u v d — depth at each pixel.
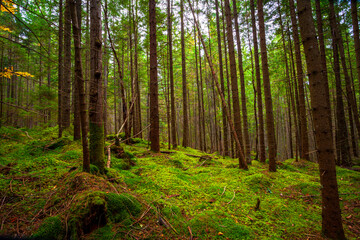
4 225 2.17
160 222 2.66
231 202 3.70
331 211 2.70
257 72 7.88
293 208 3.70
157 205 3.06
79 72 2.89
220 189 4.27
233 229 2.75
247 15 10.23
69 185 2.88
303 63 12.59
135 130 12.29
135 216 2.69
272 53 11.15
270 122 6.21
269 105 6.24
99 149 3.66
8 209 2.48
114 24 10.70
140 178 4.20
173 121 11.17
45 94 9.16
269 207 3.67
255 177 5.04
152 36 7.45
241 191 4.32
